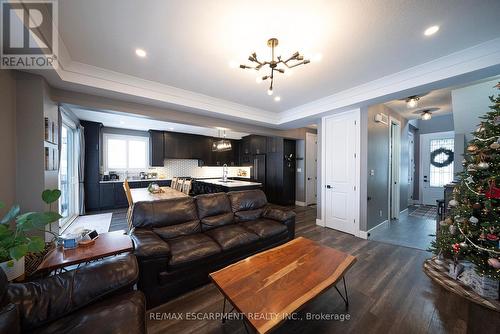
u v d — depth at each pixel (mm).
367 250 2953
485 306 1568
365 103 3227
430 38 1943
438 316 1649
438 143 5930
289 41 1998
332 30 1832
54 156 2559
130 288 1354
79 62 2400
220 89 3232
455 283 1914
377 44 2035
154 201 2504
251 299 1260
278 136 5574
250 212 3146
